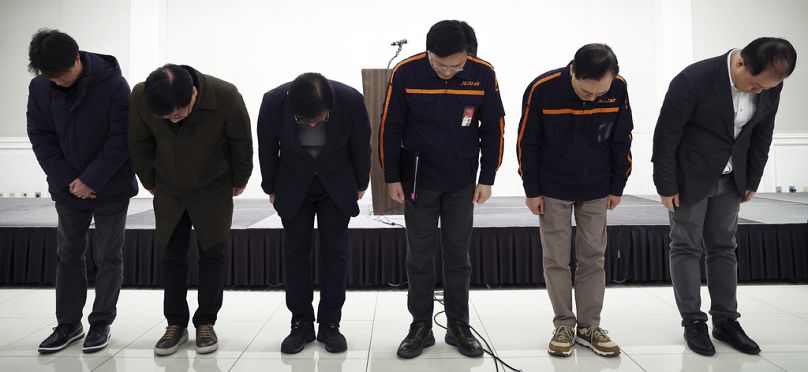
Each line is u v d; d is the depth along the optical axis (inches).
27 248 112.4
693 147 69.9
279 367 66.6
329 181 67.8
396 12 230.7
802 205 151.9
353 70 231.5
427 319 73.0
